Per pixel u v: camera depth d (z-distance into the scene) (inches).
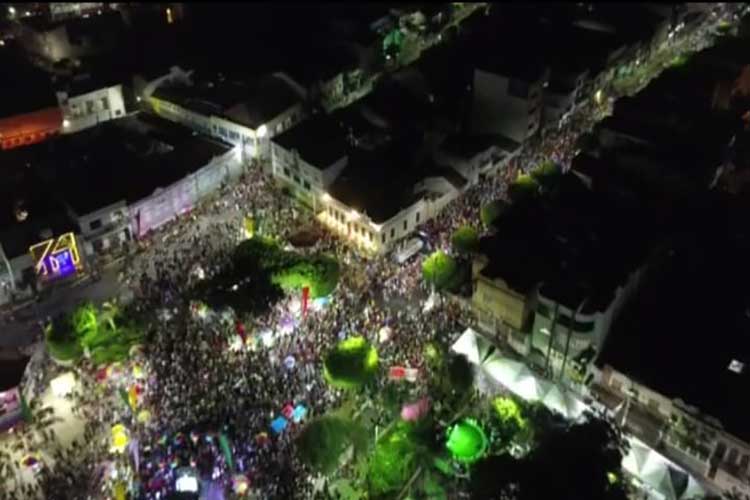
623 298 2498.8
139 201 3176.7
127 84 4121.6
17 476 2186.3
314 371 2480.3
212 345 2566.4
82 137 3661.4
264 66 4335.6
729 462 2112.5
